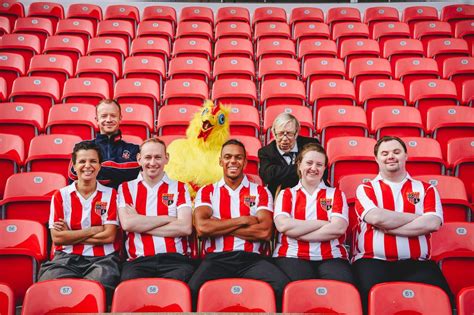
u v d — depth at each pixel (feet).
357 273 12.12
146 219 12.39
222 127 14.29
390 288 10.29
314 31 26.86
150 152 12.75
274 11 28.96
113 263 12.14
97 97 19.92
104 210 12.53
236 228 12.46
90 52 24.11
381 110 18.63
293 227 12.31
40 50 25.54
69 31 26.12
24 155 16.66
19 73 21.98
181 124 18.07
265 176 13.79
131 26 26.86
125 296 10.25
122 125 17.81
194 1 33.86
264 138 18.81
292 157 14.12
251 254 12.40
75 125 17.62
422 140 16.33
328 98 20.22
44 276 11.70
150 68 22.71
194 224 13.12
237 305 10.20
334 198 12.62
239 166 12.88
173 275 11.89
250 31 27.27
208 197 12.90
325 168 12.94
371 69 22.72
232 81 20.99
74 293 10.25
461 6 28.55
